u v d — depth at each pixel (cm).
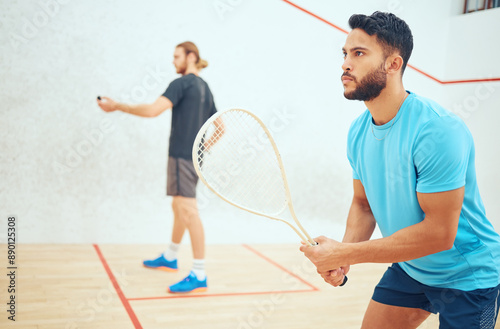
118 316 222
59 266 293
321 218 412
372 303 146
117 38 347
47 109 337
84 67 342
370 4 406
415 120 117
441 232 113
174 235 298
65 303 234
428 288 132
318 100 402
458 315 124
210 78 370
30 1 327
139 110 267
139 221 364
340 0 397
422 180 114
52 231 345
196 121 274
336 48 402
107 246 350
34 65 332
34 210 340
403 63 118
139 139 359
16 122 332
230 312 237
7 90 328
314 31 394
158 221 369
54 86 337
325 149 408
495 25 379
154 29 354
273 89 387
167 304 242
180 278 286
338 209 418
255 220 390
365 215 149
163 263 301
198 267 265
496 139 372
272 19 382
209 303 247
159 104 265
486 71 383
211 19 367
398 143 120
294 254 363
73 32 338
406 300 139
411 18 407
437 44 416
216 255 348
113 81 349
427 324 239
